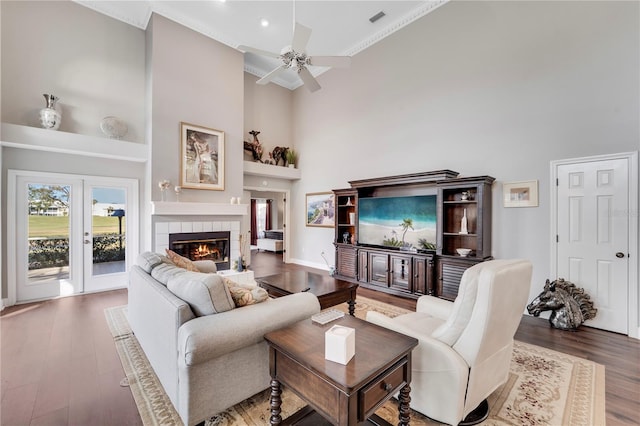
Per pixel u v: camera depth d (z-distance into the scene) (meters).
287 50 2.85
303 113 7.06
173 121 4.77
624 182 2.97
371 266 4.88
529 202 3.58
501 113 3.82
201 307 1.69
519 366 2.32
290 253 7.31
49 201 4.12
